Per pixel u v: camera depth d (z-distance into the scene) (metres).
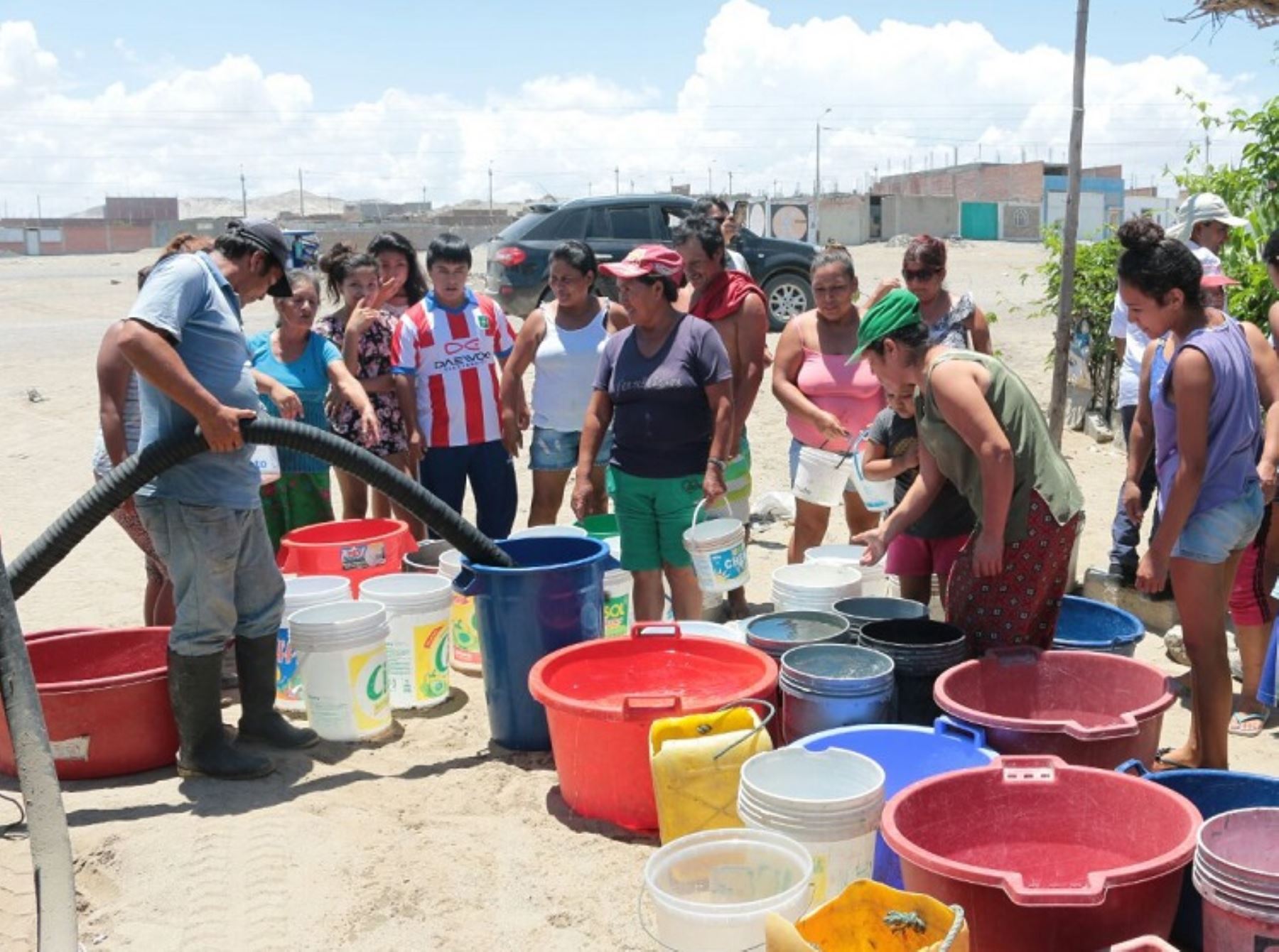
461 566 4.78
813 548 5.87
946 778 3.26
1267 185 8.62
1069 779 3.28
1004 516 3.97
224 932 3.59
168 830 4.15
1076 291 10.44
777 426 11.01
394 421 6.72
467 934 3.55
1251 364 4.07
